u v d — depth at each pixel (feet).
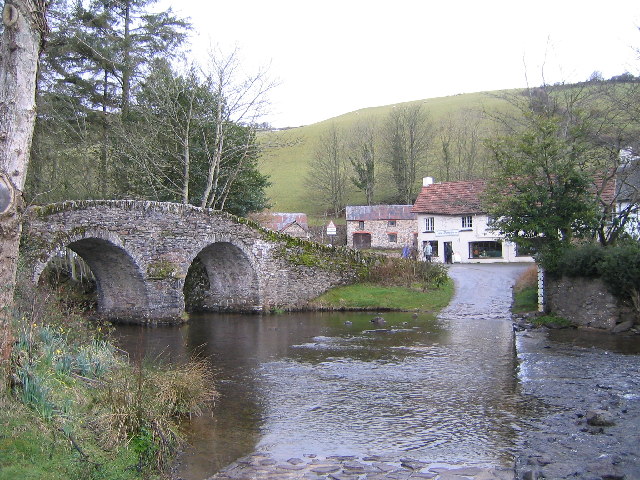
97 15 102.12
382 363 53.16
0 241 27.04
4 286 27.32
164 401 34.63
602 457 28.84
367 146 240.12
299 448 31.76
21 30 27.04
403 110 248.11
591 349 56.18
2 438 24.68
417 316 83.82
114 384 33.65
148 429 30.42
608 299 68.03
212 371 50.47
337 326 77.25
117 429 29.37
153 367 41.78
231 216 88.58
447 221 154.81
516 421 35.53
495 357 54.65
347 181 241.14
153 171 105.29
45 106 90.12
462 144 232.32
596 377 45.16
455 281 108.78
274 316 89.20
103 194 101.91
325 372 49.85
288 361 54.70
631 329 65.46
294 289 95.40
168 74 104.83
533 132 75.10
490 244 150.71
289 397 41.96
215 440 32.96
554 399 39.73
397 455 30.50
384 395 42.19
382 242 188.85
